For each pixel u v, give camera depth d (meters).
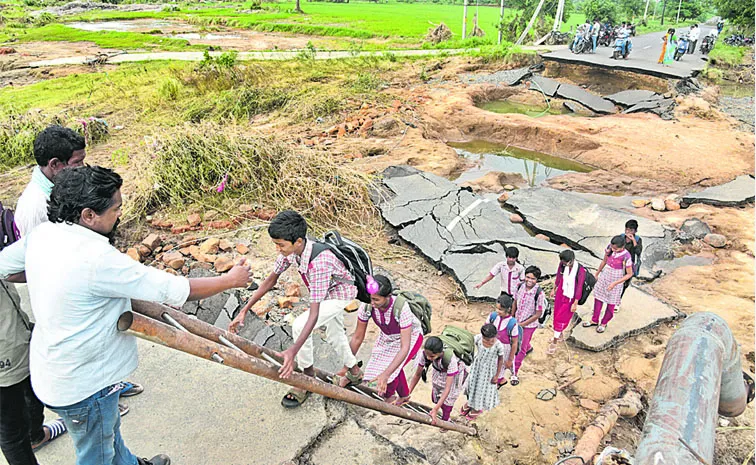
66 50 30.72
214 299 6.21
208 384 4.43
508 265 6.36
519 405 5.80
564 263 6.14
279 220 3.69
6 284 2.92
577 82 22.41
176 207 9.22
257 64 21.30
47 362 2.47
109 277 2.38
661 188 11.97
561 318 6.36
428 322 4.50
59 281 2.34
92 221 2.45
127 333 2.48
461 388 5.16
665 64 21.92
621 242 6.33
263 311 6.59
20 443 3.15
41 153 3.24
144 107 16.52
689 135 14.93
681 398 1.21
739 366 1.57
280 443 3.92
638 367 6.32
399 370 4.58
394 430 5.07
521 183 12.52
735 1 32.50
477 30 34.88
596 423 5.22
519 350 6.10
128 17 52.34
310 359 4.21
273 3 69.44
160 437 3.91
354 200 9.70
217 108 16.28
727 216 10.21
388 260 8.62
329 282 3.92
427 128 15.65
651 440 1.11
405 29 40.28
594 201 11.12
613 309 6.64
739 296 7.80
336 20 48.00
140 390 4.30
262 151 9.92
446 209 9.84
